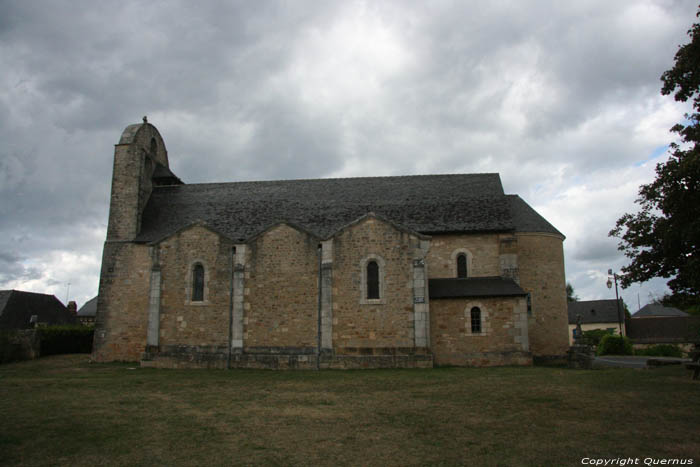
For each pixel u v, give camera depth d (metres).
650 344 56.44
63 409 12.85
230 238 23.75
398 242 22.44
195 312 23.48
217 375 19.56
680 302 20.17
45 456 9.12
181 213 28.77
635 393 13.65
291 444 9.64
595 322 69.31
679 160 17.19
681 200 17.09
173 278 23.97
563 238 27.23
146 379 18.55
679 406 11.97
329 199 28.61
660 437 9.55
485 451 8.98
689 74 17.59
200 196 30.22
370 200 28.19
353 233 22.69
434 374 18.73
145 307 26.78
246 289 23.12
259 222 27.00
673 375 16.92
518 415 11.53
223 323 23.12
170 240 24.28
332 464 8.51
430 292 23.12
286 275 22.97
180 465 8.58
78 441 9.97
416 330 21.66
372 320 22.00
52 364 26.34
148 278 27.05
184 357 22.59
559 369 20.23
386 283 22.22
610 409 11.81
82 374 20.55
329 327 22.02
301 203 28.44
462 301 22.53
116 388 16.38
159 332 23.66
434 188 28.83
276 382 17.39
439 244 25.56
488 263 25.14
